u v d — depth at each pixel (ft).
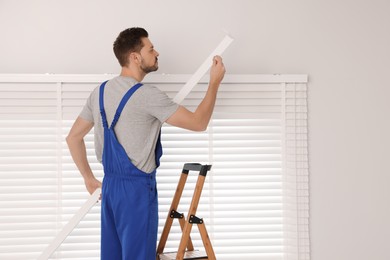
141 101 7.48
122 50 8.03
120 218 7.47
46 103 9.40
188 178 9.59
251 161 9.70
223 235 9.58
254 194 9.65
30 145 9.39
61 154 9.40
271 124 9.73
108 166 7.68
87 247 9.37
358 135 9.89
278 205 9.70
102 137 7.96
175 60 9.68
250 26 9.83
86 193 9.46
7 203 9.32
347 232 9.79
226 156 9.66
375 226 9.82
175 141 9.60
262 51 9.83
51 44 9.53
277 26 9.87
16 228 9.30
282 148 9.70
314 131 9.84
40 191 9.36
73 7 9.61
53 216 9.37
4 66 9.45
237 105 9.66
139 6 9.68
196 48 9.71
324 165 9.83
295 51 9.88
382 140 9.93
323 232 9.76
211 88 8.05
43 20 9.55
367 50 9.98
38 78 9.31
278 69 9.83
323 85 9.89
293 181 9.69
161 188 9.53
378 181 9.88
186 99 9.59
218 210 9.57
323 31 9.93
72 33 9.58
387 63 9.97
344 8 9.98
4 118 9.37
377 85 9.98
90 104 8.11
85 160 8.50
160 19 9.70
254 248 9.62
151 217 7.49
